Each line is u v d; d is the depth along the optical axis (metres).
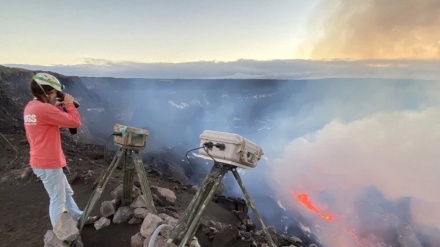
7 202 5.81
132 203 5.02
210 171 3.42
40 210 5.42
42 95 3.51
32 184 6.81
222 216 6.68
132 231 4.51
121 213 4.79
